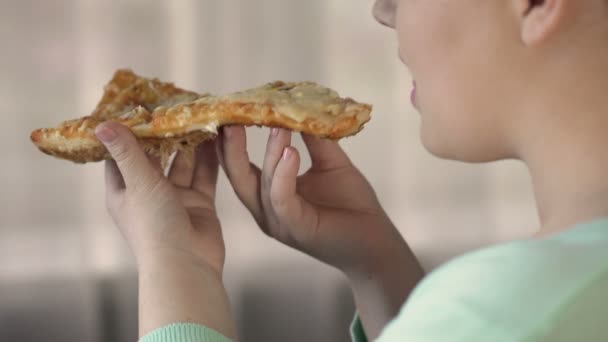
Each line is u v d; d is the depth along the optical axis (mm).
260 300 1312
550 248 543
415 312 547
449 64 604
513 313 527
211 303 674
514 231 1306
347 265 786
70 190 1249
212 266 700
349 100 709
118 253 1270
